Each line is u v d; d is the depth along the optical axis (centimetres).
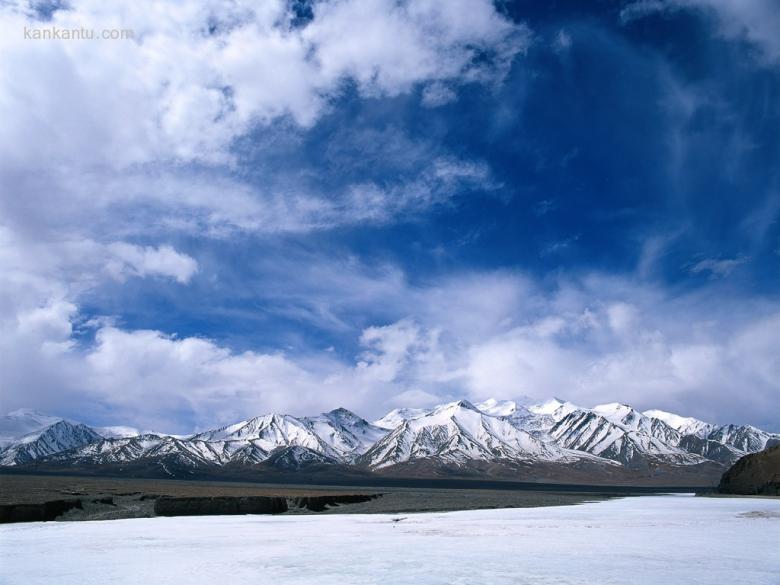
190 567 3403
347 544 4447
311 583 2947
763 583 2962
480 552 4000
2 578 3094
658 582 2983
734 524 6381
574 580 3030
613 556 3831
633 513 8531
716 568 3372
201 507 7925
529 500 13600
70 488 12131
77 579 3061
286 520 6931
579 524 6419
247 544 4447
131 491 11650
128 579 3056
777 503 11094
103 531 5425
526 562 3588
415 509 9438
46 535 5069
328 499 9956
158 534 5156
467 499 13012
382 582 2986
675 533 5331
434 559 3697
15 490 10188
